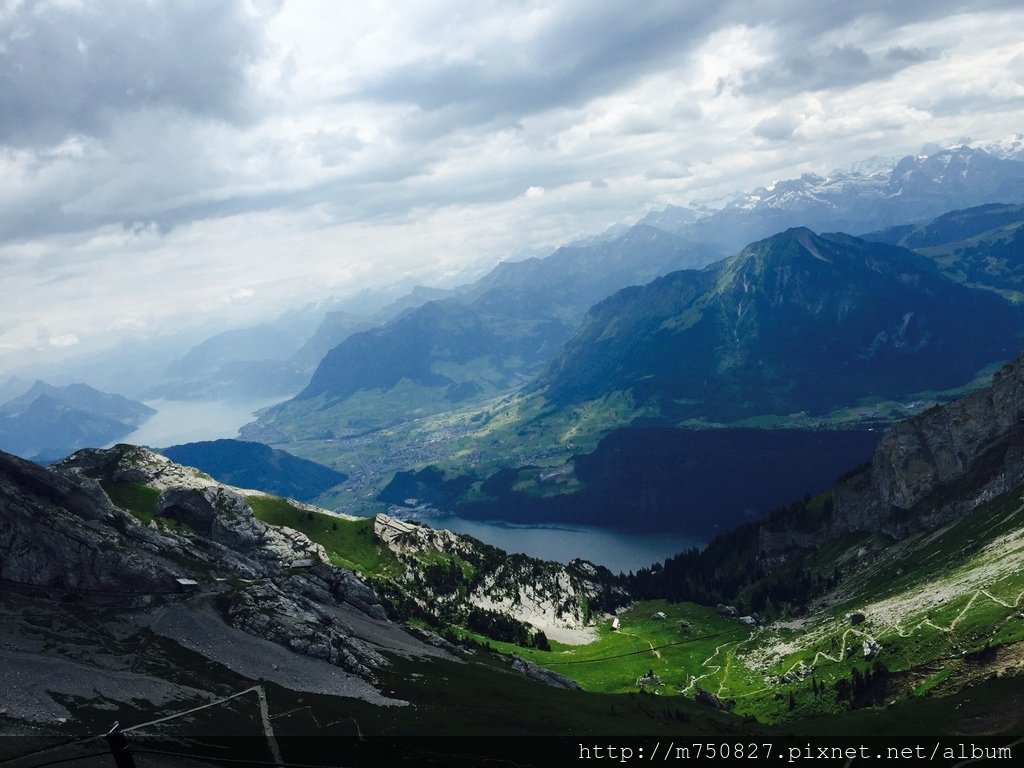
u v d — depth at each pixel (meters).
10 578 177.88
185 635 179.12
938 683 192.38
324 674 183.62
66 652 157.12
